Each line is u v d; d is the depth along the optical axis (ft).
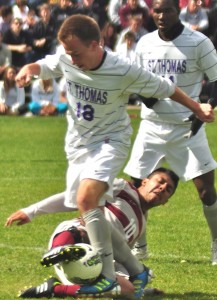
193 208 66.90
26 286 42.98
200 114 41.37
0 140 105.60
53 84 127.75
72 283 39.96
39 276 45.21
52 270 46.47
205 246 54.08
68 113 41.86
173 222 61.46
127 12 130.62
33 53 131.44
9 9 135.23
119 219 41.65
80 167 41.19
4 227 58.75
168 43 49.08
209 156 49.26
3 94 126.41
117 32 131.95
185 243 54.80
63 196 42.70
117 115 40.96
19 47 131.23
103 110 40.52
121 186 42.29
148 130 49.98
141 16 129.08
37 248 52.44
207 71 48.80
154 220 62.13
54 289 39.96
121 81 39.93
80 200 39.42
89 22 39.17
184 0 126.82
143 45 49.98
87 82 40.11
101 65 39.60
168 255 51.47
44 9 131.64
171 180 42.83
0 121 122.62
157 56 49.34
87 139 41.11
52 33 131.54
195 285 44.06
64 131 113.09
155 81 40.37
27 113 129.70
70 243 40.47
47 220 61.21
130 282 40.19
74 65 40.19
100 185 39.58
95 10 132.67
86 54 39.17
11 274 45.68
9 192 73.26
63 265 39.17
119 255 40.57
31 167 86.38
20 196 71.46
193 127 47.39
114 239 40.24
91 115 40.68
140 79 40.11
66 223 41.70
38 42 131.13
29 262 48.57
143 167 50.11
